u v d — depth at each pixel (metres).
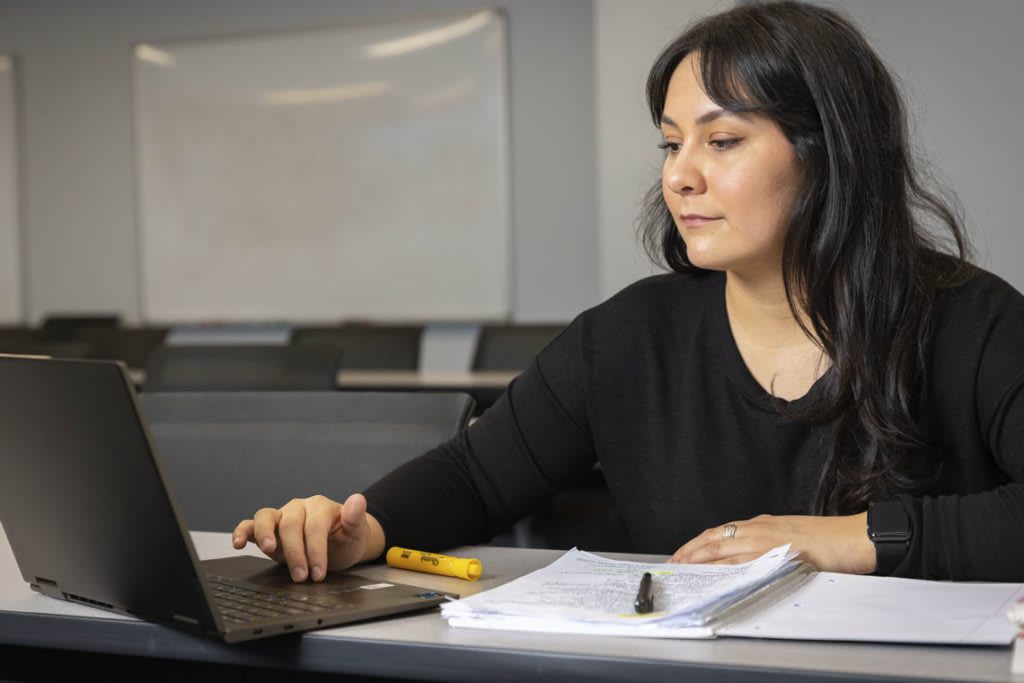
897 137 1.21
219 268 5.75
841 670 0.72
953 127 4.41
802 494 1.25
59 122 6.02
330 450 1.49
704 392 1.32
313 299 5.61
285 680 0.89
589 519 3.07
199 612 0.81
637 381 1.36
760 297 1.26
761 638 0.81
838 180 1.17
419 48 5.38
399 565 1.12
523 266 5.31
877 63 1.20
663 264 1.42
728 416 1.30
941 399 1.21
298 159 5.59
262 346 2.69
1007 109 4.37
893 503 1.05
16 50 6.07
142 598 0.87
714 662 0.75
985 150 4.40
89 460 0.83
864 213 1.18
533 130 5.25
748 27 1.16
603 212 4.70
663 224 1.38
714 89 1.14
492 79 5.28
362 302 5.54
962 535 1.01
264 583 1.01
